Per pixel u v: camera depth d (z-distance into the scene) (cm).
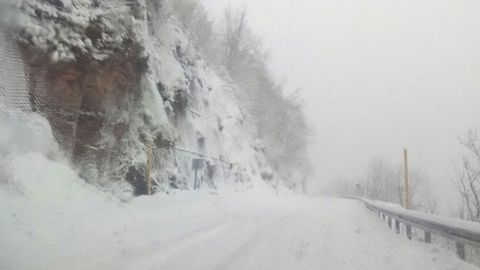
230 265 750
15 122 980
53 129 1097
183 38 2589
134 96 1464
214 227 1152
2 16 1012
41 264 631
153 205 1314
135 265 699
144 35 1534
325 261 820
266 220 1459
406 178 2105
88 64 1208
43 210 847
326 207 2634
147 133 1512
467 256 912
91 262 680
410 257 859
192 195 1781
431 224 987
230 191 2648
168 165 1708
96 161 1221
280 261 808
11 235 693
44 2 1116
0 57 988
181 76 2134
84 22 1202
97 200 1078
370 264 797
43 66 1085
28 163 941
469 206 1361
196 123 2467
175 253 802
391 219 1581
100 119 1259
